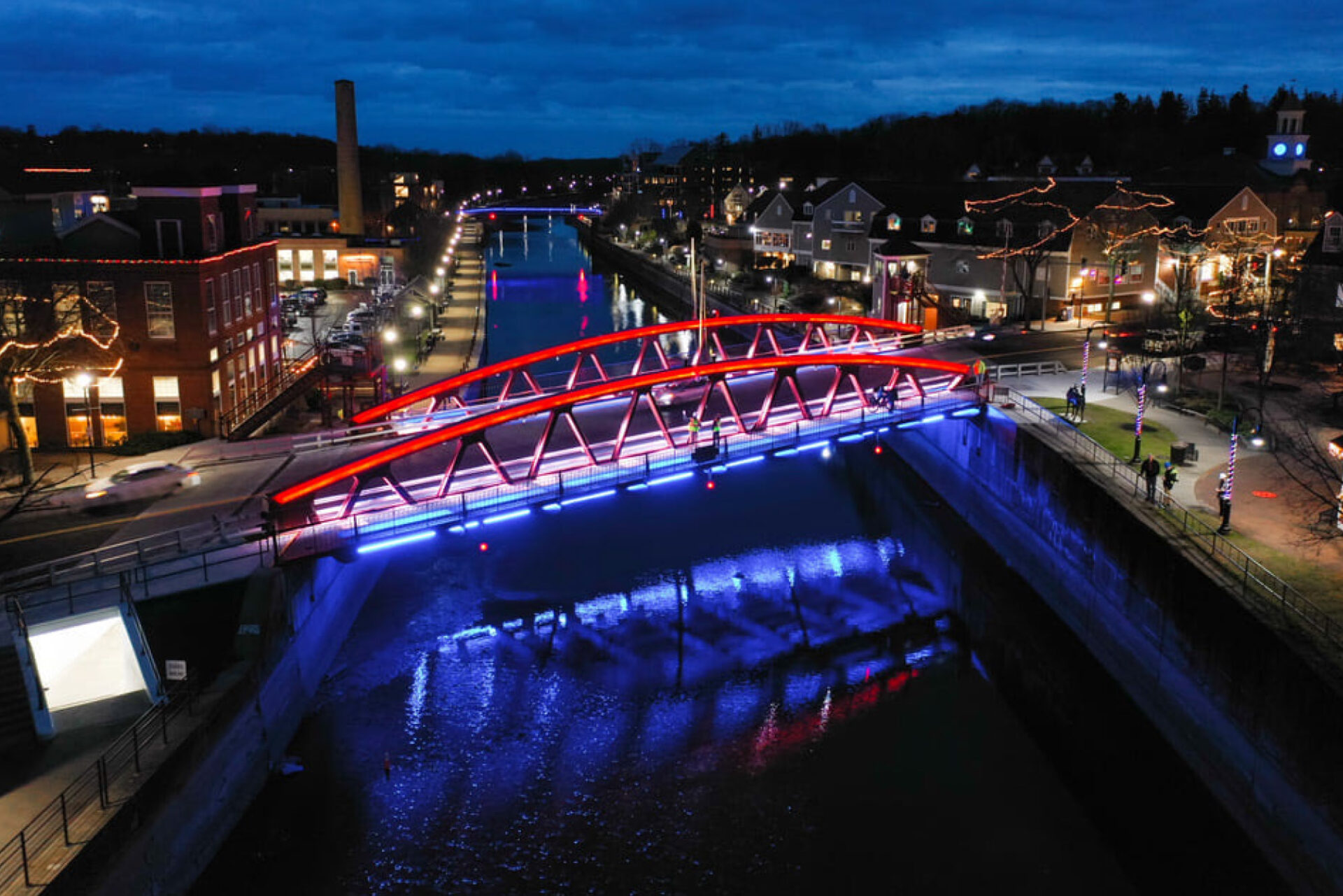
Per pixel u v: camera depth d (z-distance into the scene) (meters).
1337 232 65.25
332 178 171.25
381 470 37.75
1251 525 37.72
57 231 70.69
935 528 57.56
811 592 48.53
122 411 52.84
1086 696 39.84
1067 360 68.69
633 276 166.00
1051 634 44.59
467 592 47.84
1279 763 28.27
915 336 77.50
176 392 53.03
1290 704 27.69
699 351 64.81
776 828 31.67
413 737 35.88
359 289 123.44
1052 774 34.47
